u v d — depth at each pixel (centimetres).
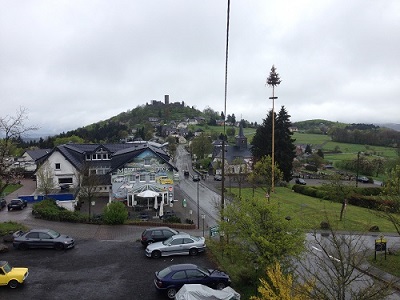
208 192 5950
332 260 1198
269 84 5912
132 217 3944
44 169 4969
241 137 9875
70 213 3456
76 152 5766
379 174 9756
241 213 1798
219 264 2261
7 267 1886
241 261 1842
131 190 4706
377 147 15075
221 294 1570
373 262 2483
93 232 3088
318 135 19400
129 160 4788
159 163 4872
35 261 2269
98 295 1795
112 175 4778
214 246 2433
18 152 8556
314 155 10862
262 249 1712
